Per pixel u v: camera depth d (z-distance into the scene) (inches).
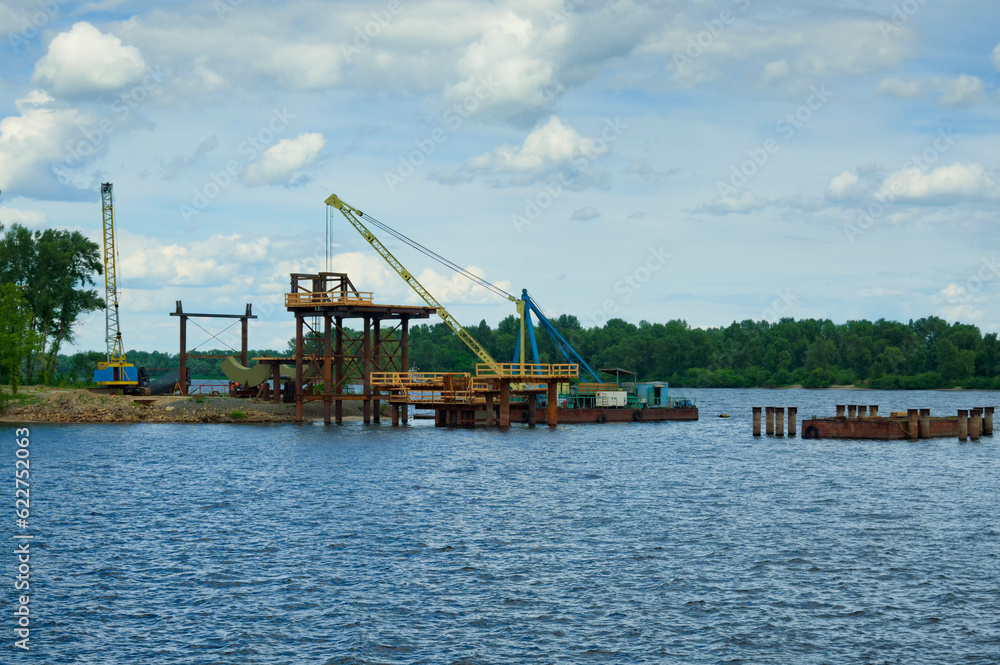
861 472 2994.6
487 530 2020.2
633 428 4877.0
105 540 1919.3
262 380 5570.9
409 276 4990.2
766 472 2992.1
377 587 1571.1
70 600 1498.5
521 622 1400.1
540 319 5772.6
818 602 1486.2
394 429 4596.5
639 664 1247.5
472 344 5049.2
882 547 1849.2
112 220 6181.1
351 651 1288.1
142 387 5708.7
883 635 1343.5
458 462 3230.8
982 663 1247.5
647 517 2175.2
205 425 4822.8
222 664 1246.9
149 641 1322.6
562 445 3865.7
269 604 1481.3
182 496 2477.9
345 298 4640.8
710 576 1635.1
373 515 2198.6
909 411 4045.3
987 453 3563.0
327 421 4729.3
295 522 2112.5
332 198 4950.8
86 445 3801.7
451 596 1523.1
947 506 2329.0
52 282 5949.8
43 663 1244.5
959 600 1494.8
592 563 1726.1
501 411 4510.3
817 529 2031.3
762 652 1285.7
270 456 3403.1
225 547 1855.3
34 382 5974.4
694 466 3157.0
